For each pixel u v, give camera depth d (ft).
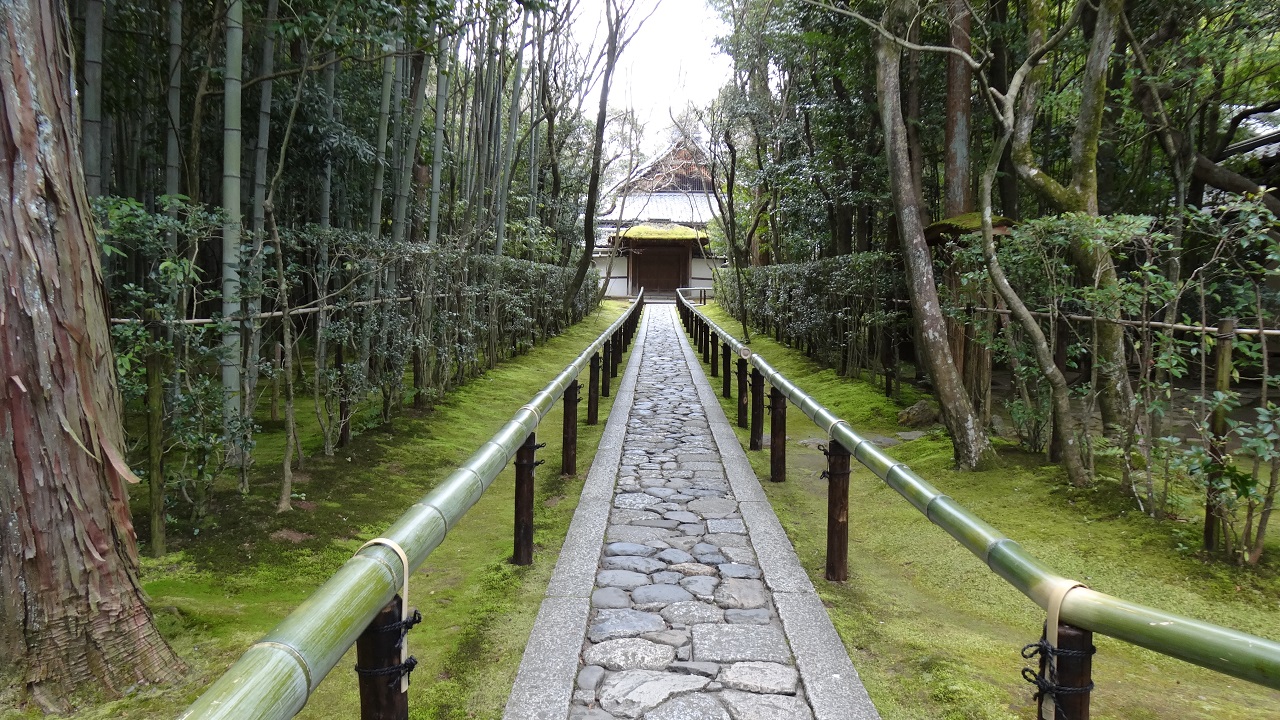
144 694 7.56
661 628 10.02
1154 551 11.39
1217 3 19.86
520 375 33.09
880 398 26.71
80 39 16.98
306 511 13.65
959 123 21.76
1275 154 30.14
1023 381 17.04
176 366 11.69
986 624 10.42
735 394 31.04
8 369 6.96
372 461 17.30
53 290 7.24
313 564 11.77
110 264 18.06
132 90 19.48
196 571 11.00
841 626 10.06
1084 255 14.58
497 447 9.46
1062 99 22.86
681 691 8.41
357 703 7.98
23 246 7.04
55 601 7.25
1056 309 15.16
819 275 36.19
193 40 17.88
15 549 7.07
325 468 16.21
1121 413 14.11
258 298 13.78
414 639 9.68
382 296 20.21
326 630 4.44
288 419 13.56
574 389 17.87
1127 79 20.84
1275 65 24.04
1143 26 22.30
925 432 21.95
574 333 53.98
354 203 26.43
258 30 18.65
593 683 8.58
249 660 4.01
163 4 18.30
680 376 36.04
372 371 20.77
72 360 7.40
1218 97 23.65
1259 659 4.08
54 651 7.25
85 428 7.51
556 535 13.94
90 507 7.50
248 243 16.14
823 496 16.76
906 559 12.85
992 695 7.91
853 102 31.30
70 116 7.62
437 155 25.52
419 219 27.12
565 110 54.34
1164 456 12.44
